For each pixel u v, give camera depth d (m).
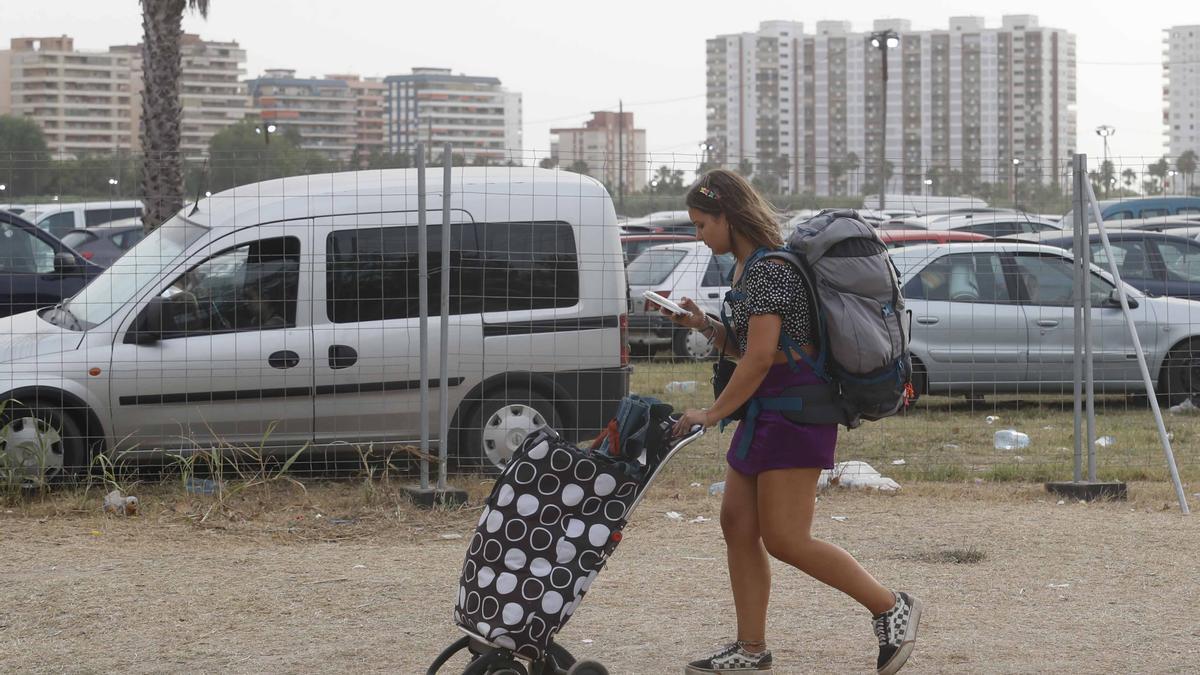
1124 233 15.98
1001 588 6.42
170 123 20.81
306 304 9.21
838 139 150.62
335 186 9.40
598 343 9.47
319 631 5.72
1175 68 161.25
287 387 9.12
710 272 17.31
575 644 5.50
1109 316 13.23
